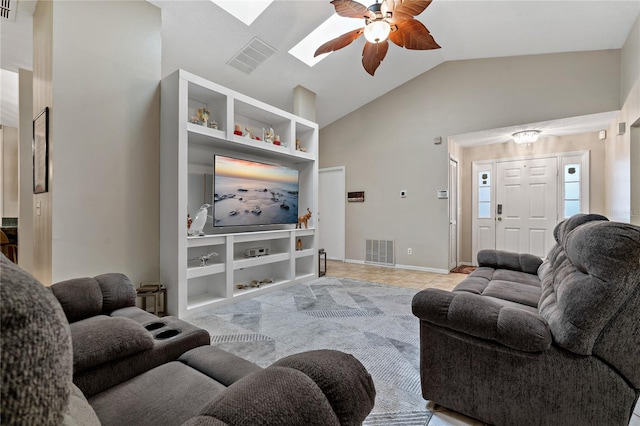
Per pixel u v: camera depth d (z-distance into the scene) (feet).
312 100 15.46
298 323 8.57
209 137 9.95
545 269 7.20
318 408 1.79
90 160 8.16
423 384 4.84
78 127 7.95
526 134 14.02
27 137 11.82
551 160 15.33
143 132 9.25
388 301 10.69
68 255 7.77
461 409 4.52
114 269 8.64
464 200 17.87
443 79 15.38
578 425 3.74
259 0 10.02
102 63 8.37
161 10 9.53
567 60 12.32
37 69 8.71
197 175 11.02
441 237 15.55
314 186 14.33
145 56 9.25
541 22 10.62
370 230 18.08
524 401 4.04
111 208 8.58
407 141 16.65
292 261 13.07
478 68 14.38
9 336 0.94
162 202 9.53
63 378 1.13
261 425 1.61
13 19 9.04
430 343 4.75
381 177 17.62
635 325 3.45
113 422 2.72
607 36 10.74
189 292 10.55
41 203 8.36
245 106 11.39
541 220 15.61
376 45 8.54
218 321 8.73
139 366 3.56
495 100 13.96
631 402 3.51
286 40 11.47
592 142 14.32
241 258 11.86
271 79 13.75
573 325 3.63
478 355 4.35
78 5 7.96
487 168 17.16
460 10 10.73
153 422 2.72
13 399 0.93
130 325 3.73
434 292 4.79
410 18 7.52
